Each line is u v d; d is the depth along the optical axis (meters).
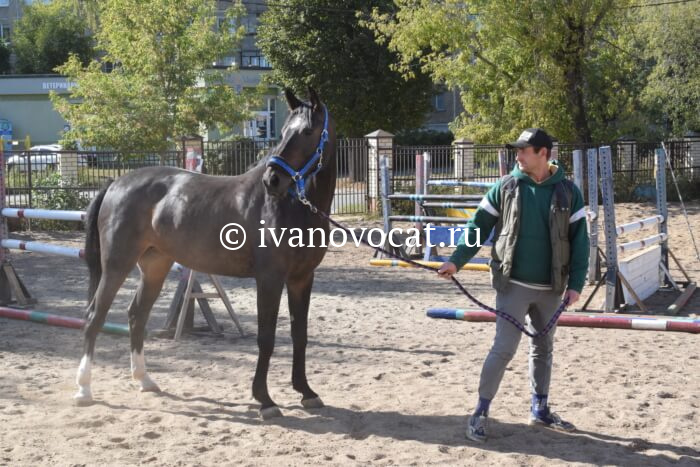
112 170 23.34
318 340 7.91
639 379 6.28
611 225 9.00
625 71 26.42
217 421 5.26
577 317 7.37
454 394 5.90
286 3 34.38
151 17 25.75
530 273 4.74
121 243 5.87
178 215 5.70
